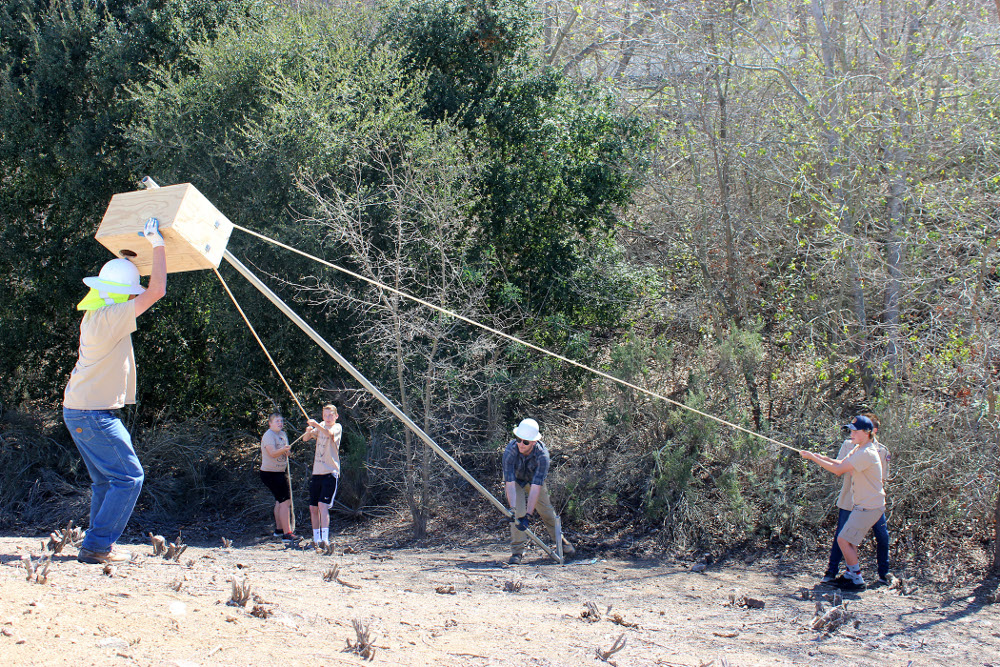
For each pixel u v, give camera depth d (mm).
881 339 10133
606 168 13383
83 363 4781
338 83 12039
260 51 12195
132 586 4453
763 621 6387
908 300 10602
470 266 12234
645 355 11047
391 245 11859
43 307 14023
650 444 10734
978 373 8758
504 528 10469
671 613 6613
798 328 11133
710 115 13703
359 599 5469
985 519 8789
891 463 9016
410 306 11688
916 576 8109
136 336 13664
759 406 10867
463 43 13703
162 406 14336
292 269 11891
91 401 4789
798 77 12938
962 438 9031
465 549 9781
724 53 13867
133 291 4809
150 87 13477
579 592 7379
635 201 14656
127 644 3367
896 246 10586
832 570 7934
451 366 10672
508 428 12391
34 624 3400
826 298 11031
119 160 13383
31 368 14234
